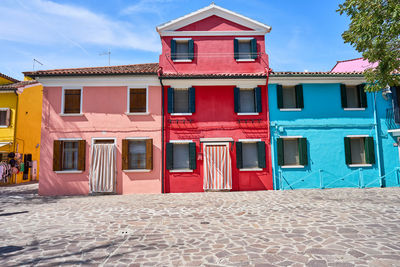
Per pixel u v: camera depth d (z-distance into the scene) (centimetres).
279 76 1283
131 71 1273
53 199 1095
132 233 582
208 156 1264
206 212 790
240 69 1383
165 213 785
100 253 461
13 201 1050
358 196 1012
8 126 1702
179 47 1418
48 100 1280
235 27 1422
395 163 1300
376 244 475
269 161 1282
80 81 1282
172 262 416
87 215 772
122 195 1197
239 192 1208
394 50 767
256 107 1310
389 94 1339
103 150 1257
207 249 472
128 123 1283
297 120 1303
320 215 711
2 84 1895
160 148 1276
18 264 416
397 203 852
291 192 1168
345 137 1295
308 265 391
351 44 812
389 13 696
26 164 1839
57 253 463
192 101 1295
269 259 418
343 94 1316
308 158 1290
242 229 598
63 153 1276
